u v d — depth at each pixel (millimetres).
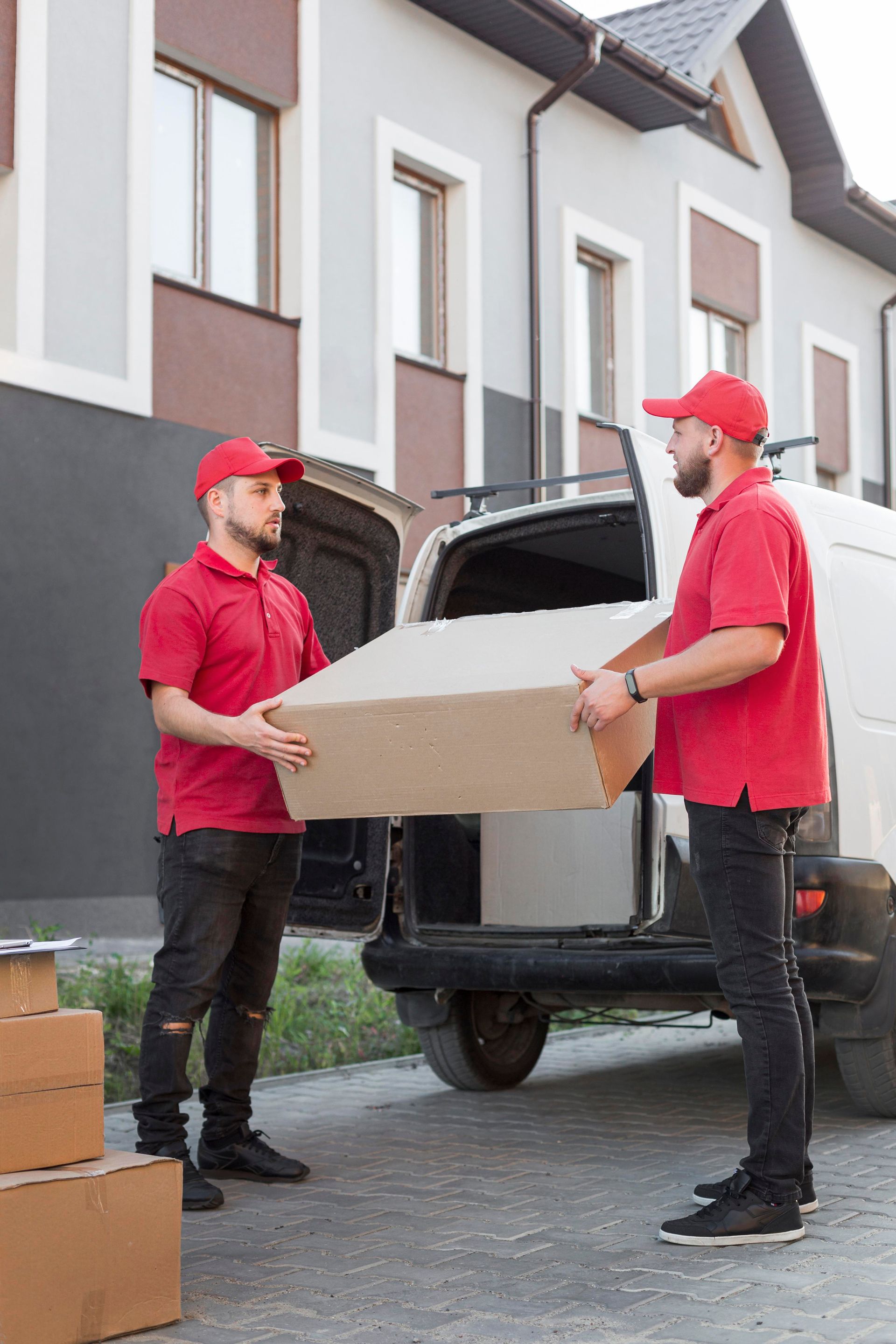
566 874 4527
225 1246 3170
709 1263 2961
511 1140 4305
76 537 9438
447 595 4977
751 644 2934
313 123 11141
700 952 4047
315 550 4582
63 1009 2660
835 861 4090
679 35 15516
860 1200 3451
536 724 2885
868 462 18625
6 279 9133
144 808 9789
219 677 3646
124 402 9648
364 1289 2842
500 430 12836
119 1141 4242
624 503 4641
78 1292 2498
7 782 9008
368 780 3119
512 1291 2807
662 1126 4488
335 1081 5418
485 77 12812
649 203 14789
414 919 4660
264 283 11141
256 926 3826
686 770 3217
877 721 4441
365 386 11562
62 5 9352
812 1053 3244
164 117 10414
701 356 15867
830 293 17906
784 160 17109
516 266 13133
